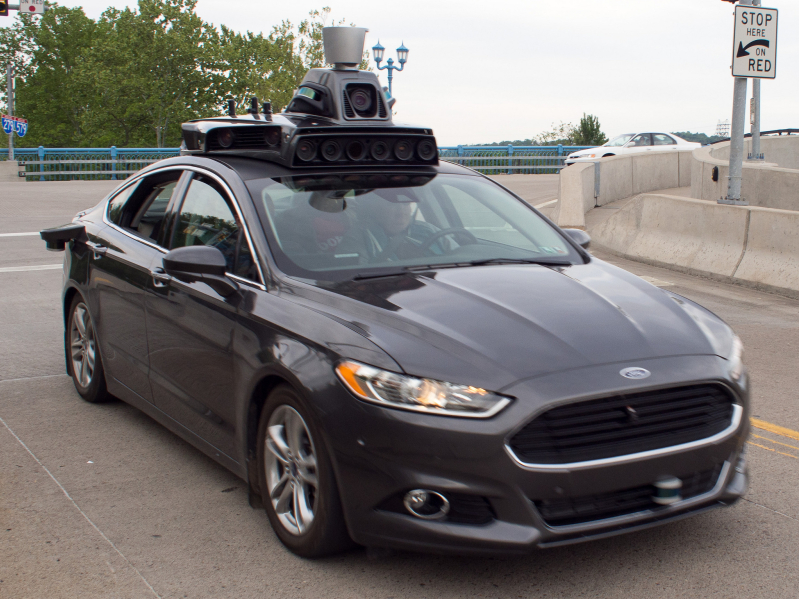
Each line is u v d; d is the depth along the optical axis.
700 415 3.10
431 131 4.65
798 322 7.69
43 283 9.29
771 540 3.41
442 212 4.25
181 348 4.03
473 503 2.85
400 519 2.90
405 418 2.84
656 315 3.44
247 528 3.54
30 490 3.96
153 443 4.59
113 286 4.71
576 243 4.42
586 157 29.73
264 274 3.63
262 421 3.41
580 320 3.25
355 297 3.37
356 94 4.58
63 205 18.58
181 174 4.56
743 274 9.48
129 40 84.00
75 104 90.69
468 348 2.98
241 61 87.06
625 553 3.31
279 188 4.04
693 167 15.58
